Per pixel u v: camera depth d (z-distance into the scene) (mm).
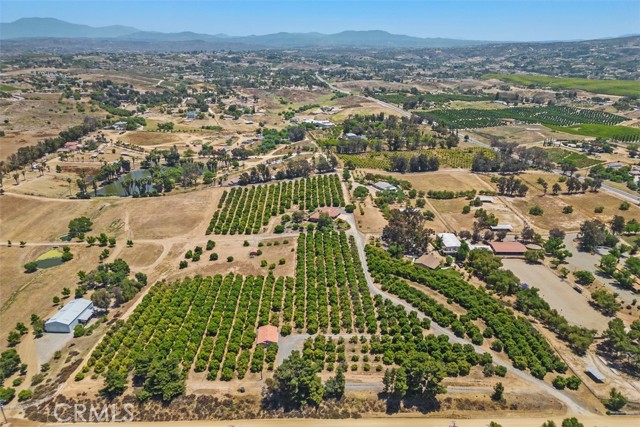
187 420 91625
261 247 160750
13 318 126000
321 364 102000
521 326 114125
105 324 120562
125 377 100375
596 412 91875
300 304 123688
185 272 145375
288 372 92438
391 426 89625
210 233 173625
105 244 166625
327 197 198750
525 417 91062
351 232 170375
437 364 94188
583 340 107000
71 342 114125
